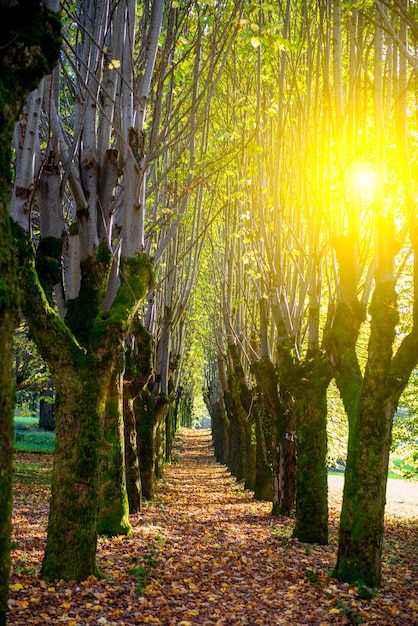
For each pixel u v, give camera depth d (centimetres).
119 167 1001
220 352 2980
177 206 1536
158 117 1070
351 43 1066
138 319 1371
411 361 877
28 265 777
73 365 794
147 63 968
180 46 1134
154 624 635
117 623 624
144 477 1792
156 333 2108
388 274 874
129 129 929
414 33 799
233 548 1106
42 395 2456
